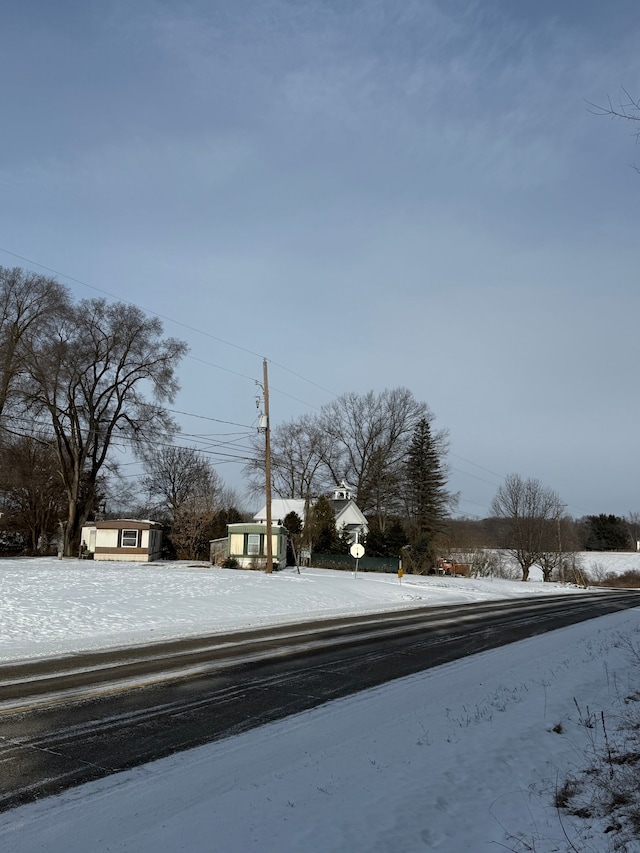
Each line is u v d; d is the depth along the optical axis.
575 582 71.44
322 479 72.06
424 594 37.19
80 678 11.61
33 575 29.22
